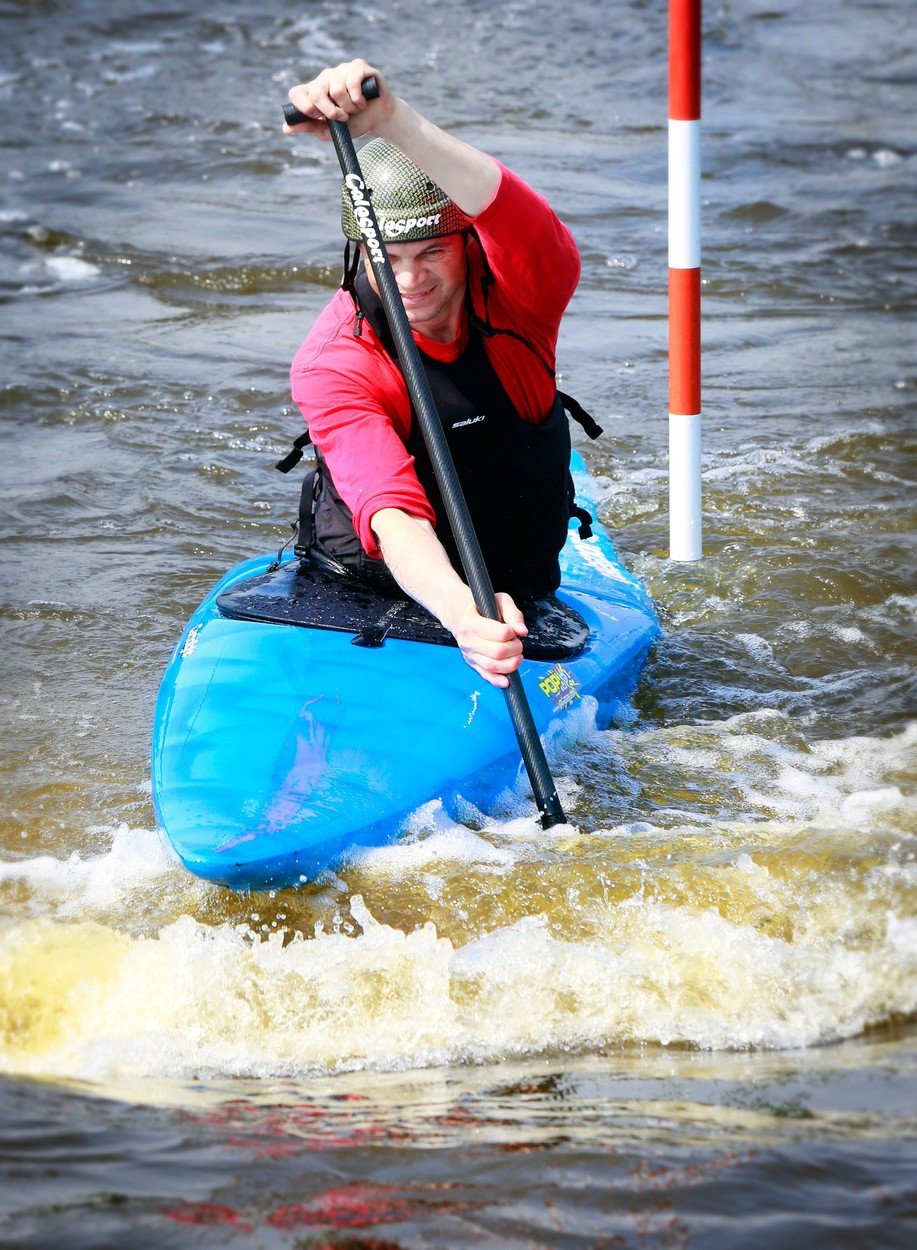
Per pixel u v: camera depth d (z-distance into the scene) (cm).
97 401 2169
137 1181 673
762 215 3072
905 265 2773
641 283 2709
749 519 1781
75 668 1448
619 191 3238
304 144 3634
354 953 967
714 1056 852
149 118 3859
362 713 1167
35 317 2534
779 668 1426
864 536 1723
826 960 940
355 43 4700
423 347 1163
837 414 2111
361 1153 702
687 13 1526
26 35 4741
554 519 1284
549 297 1170
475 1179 673
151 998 931
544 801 1117
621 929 994
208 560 1700
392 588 1296
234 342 2428
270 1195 660
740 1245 618
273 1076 856
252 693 1185
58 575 1648
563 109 3931
